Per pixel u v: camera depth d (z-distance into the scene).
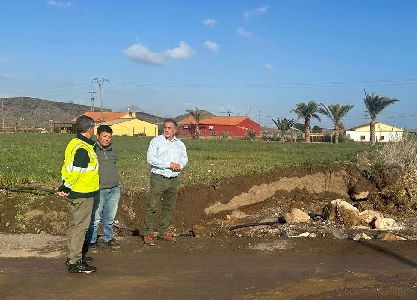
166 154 9.05
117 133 79.81
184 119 94.62
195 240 9.48
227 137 75.44
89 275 7.29
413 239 9.83
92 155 7.40
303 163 19.92
